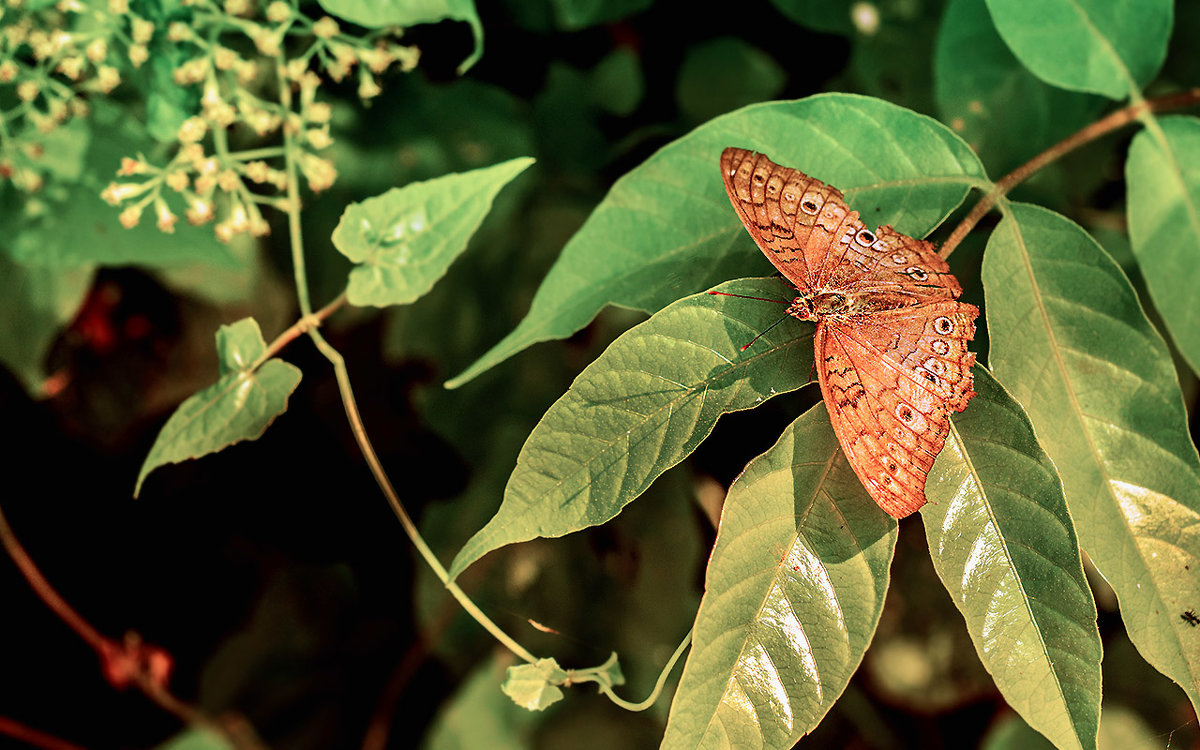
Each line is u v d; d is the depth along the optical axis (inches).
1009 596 24.2
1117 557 24.5
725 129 25.1
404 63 26.8
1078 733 24.0
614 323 29.8
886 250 24.9
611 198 25.2
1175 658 24.4
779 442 24.5
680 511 29.6
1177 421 24.6
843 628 24.2
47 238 27.6
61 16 26.9
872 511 24.4
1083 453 24.7
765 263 25.2
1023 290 25.0
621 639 29.7
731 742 24.0
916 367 24.6
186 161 26.3
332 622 36.5
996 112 27.5
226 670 35.8
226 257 28.0
